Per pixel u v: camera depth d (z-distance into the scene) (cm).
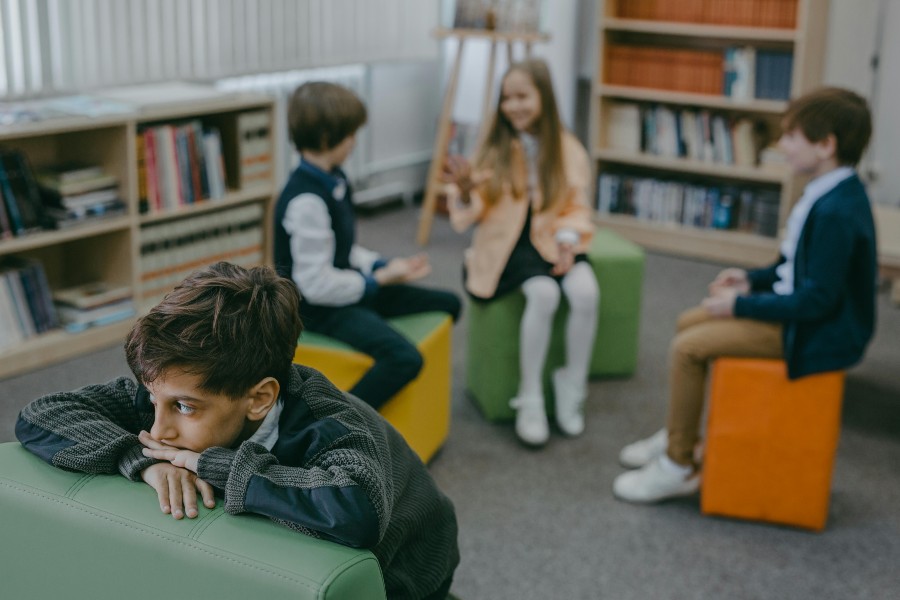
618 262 327
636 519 252
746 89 470
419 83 557
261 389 112
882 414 318
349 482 105
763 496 246
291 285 118
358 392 244
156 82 402
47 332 338
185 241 373
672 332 384
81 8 365
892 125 480
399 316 278
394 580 128
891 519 256
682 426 250
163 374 106
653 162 494
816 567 233
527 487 267
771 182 495
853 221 225
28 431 120
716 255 480
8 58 345
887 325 396
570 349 293
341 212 256
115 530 107
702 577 228
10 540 114
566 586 223
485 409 306
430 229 516
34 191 324
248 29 438
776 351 238
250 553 101
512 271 294
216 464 110
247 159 395
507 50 484
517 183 296
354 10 488
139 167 352
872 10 472
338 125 245
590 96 545
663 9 485
